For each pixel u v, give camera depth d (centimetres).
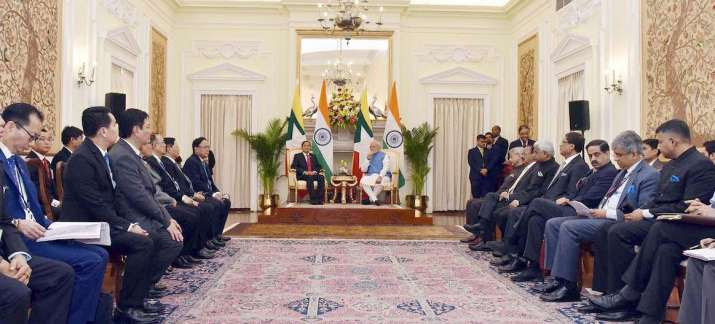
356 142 1069
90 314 337
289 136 1080
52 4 666
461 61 1198
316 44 1177
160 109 1081
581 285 464
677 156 407
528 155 693
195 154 743
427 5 1177
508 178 715
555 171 607
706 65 579
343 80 1177
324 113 1037
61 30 691
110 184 394
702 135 584
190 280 516
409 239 799
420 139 1159
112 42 837
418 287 497
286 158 1099
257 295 461
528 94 1088
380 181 1022
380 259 636
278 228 912
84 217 382
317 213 971
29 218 339
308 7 1166
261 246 722
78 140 570
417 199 1116
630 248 410
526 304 441
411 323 386
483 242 701
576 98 894
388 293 473
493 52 1198
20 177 346
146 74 982
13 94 582
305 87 1175
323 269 574
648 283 367
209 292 470
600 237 438
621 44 755
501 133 1196
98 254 342
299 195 1071
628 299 390
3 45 564
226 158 1182
